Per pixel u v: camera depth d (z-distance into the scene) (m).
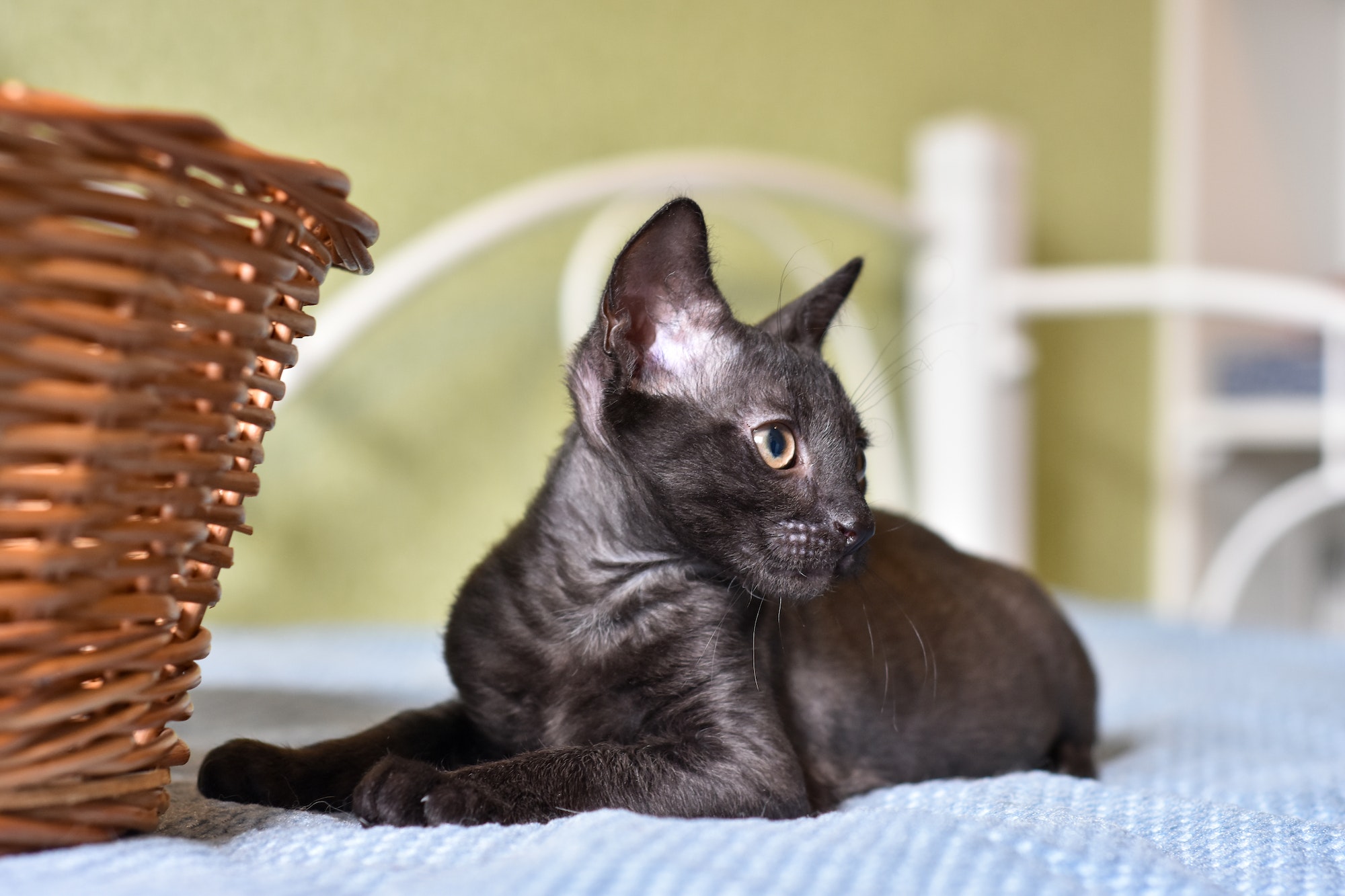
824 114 1.06
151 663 0.49
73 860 0.47
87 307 0.45
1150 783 0.66
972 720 0.69
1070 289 1.02
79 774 0.48
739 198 1.00
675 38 1.00
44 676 0.46
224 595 0.91
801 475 0.62
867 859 0.48
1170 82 1.28
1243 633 0.99
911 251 1.07
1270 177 1.37
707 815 0.56
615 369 0.61
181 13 0.88
